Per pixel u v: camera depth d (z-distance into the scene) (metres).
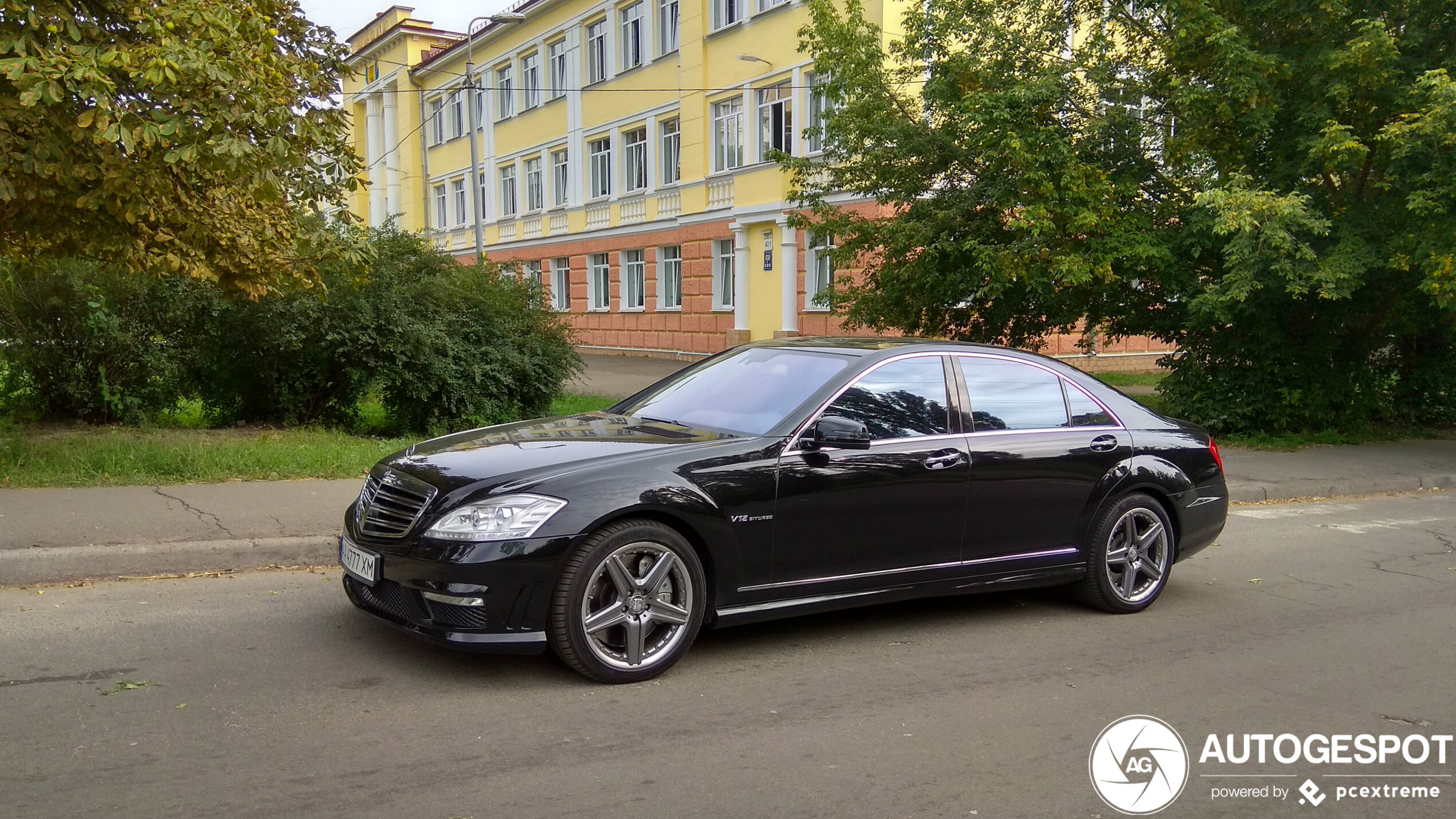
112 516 7.08
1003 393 5.95
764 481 4.96
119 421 11.52
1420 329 15.05
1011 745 4.20
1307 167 12.48
